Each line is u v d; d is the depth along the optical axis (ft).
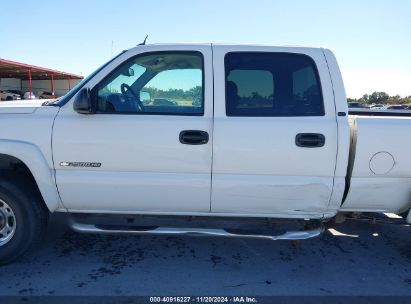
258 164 11.14
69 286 10.77
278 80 11.53
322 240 14.57
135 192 11.34
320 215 11.65
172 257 12.81
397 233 15.46
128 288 10.75
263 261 12.69
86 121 11.16
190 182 11.22
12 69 126.93
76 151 11.15
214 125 11.07
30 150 11.02
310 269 12.20
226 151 11.08
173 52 11.57
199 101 11.39
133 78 11.61
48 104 11.68
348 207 11.75
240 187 11.25
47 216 12.32
